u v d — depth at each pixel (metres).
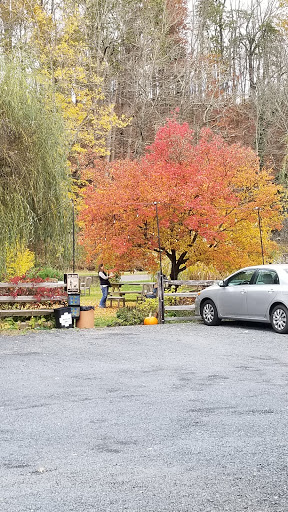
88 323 16.45
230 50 58.00
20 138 15.55
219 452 5.57
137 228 18.58
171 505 4.37
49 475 5.01
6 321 16.27
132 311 18.06
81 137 35.25
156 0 53.09
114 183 18.86
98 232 18.39
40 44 36.22
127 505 4.38
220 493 4.59
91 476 4.98
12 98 15.54
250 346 12.57
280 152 48.44
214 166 19.14
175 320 17.86
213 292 16.48
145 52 50.56
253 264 19.39
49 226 16.12
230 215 18.94
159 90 51.50
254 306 15.19
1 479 4.93
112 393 8.23
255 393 8.12
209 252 18.97
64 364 10.56
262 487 4.70
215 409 7.27
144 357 11.27
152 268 19.73
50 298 16.36
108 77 47.81
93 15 46.09
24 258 20.69
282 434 6.16
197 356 11.34
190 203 17.59
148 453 5.57
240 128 52.66
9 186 15.28
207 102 50.34
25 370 10.00
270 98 50.91
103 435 6.20
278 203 20.73
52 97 17.27
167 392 8.25
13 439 6.09
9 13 41.00
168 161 20.09
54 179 16.05
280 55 53.34
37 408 7.41
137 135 50.62
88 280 28.73
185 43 56.00
